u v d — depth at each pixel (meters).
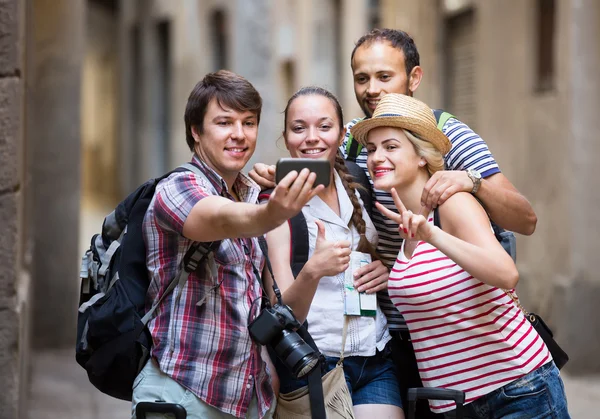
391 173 4.53
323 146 4.70
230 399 4.22
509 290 4.48
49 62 13.62
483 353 4.44
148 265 4.26
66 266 13.66
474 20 15.40
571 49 12.38
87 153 50.25
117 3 44.59
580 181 12.42
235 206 3.84
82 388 11.10
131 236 4.32
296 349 4.26
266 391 4.46
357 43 5.45
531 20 13.46
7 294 6.19
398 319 4.96
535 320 4.75
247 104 4.31
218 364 4.21
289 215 3.70
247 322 4.29
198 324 4.20
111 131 43.09
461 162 4.99
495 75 14.54
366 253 4.81
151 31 33.53
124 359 4.23
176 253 4.21
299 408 4.59
